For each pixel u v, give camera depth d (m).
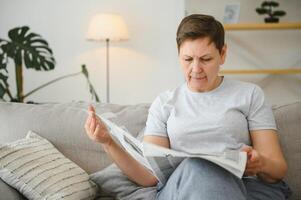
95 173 1.42
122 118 1.58
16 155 1.30
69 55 3.27
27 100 3.30
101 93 3.30
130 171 1.25
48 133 1.55
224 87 1.30
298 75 3.17
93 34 2.86
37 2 3.20
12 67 3.19
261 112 1.26
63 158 1.44
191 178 0.97
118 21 2.87
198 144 1.26
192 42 1.18
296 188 1.40
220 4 3.15
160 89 3.28
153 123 1.35
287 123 1.46
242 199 0.95
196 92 1.31
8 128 1.56
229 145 1.23
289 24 2.84
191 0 3.17
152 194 1.26
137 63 3.27
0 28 3.24
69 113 1.61
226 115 1.24
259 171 1.11
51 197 1.23
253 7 3.12
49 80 3.29
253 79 3.22
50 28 3.23
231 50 3.21
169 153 1.00
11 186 1.26
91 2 3.20
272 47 3.17
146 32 3.22
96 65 3.28
